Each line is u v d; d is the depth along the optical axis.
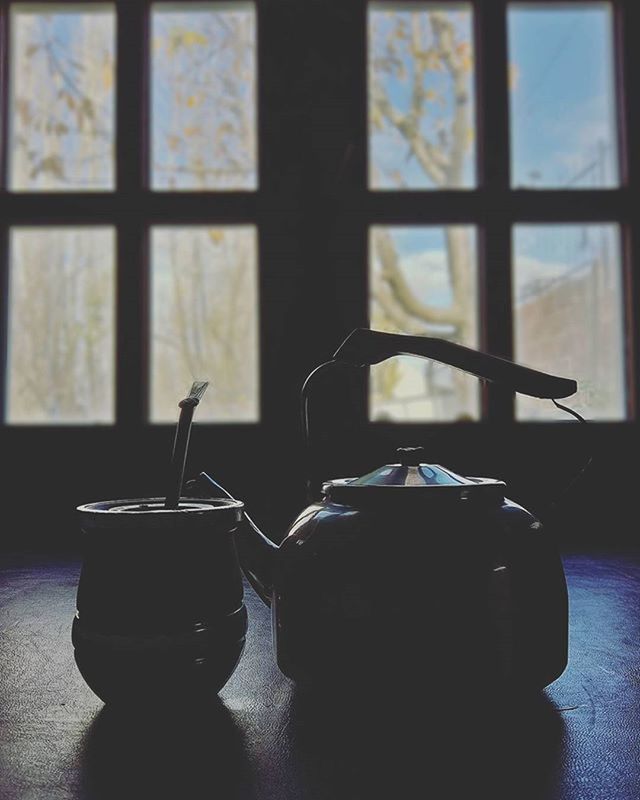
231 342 1.95
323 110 1.86
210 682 0.42
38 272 1.95
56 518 1.79
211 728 0.39
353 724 0.40
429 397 1.88
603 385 1.93
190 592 0.40
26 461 1.81
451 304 1.94
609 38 1.98
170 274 1.95
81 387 1.94
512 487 1.76
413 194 1.87
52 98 1.99
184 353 1.94
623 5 1.93
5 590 0.86
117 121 1.91
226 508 0.43
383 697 0.39
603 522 1.70
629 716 0.41
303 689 0.43
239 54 1.98
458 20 1.98
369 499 0.42
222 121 1.98
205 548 0.42
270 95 1.87
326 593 0.40
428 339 0.46
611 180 1.96
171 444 1.82
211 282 1.95
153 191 1.89
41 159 1.99
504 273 1.88
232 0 1.98
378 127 1.96
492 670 0.39
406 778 0.32
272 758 0.35
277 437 1.80
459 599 0.39
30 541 1.36
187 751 0.36
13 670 0.52
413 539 0.40
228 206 1.88
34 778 0.33
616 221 1.91
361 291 1.85
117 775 0.33
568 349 1.93
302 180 1.86
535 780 0.32
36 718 0.41
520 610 0.41
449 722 0.40
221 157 1.97
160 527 0.40
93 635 0.40
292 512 1.71
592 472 1.76
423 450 0.46
